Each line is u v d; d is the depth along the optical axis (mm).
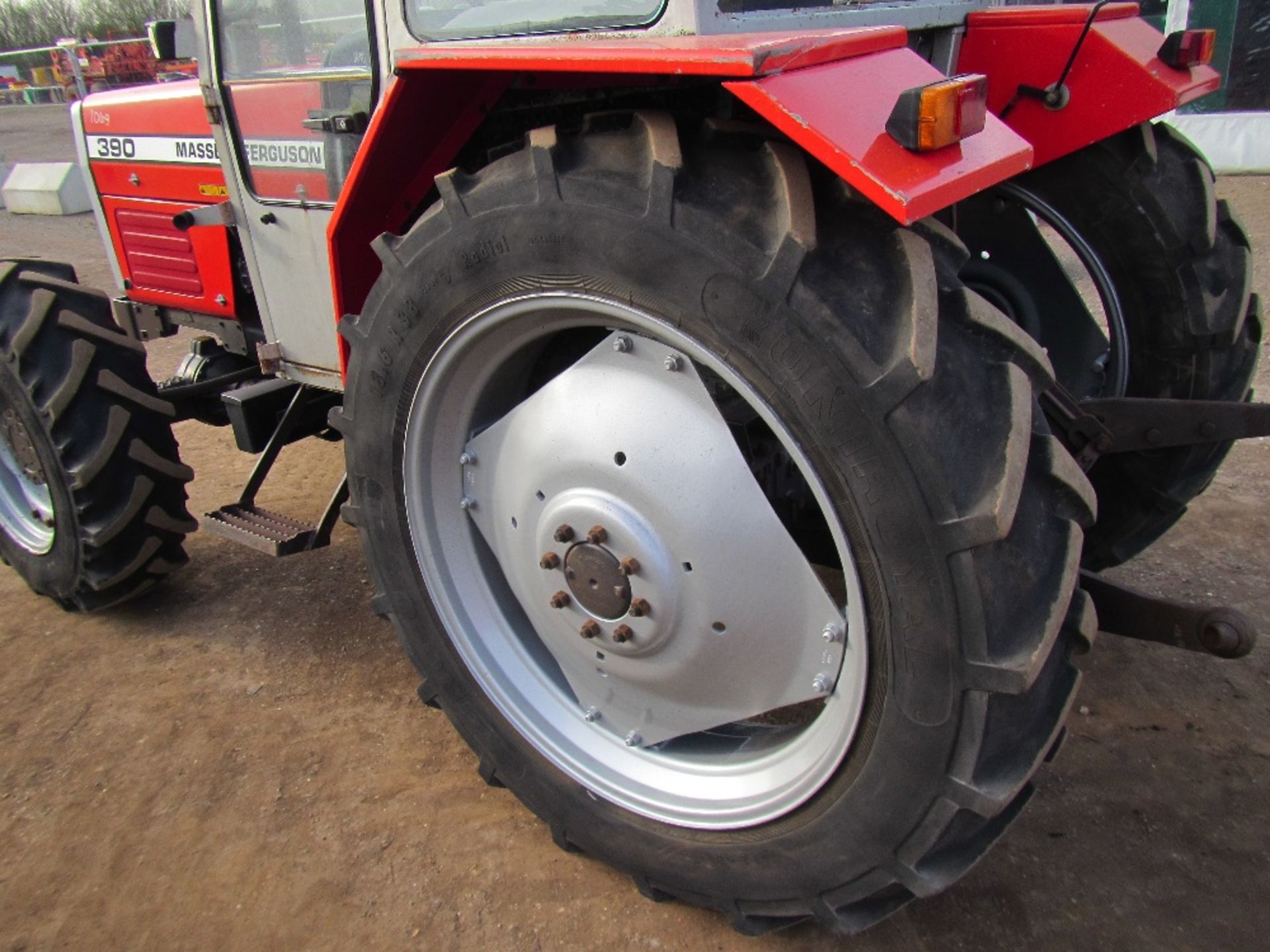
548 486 1748
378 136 1721
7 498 3111
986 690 1310
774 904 1701
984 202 2369
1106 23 2127
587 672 1912
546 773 1958
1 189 10859
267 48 2369
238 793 2287
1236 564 2943
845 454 1314
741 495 1550
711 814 1735
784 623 1593
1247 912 1851
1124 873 1947
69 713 2607
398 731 2477
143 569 2926
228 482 3930
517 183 1521
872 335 1271
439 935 1894
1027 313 2533
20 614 3121
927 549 1290
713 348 1393
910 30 1968
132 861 2113
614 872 2021
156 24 2889
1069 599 1340
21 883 2072
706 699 1750
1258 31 7391
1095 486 2418
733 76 1249
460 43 1565
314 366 2746
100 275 7137
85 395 2711
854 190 1368
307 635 2904
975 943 1817
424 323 1724
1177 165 2182
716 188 1373
